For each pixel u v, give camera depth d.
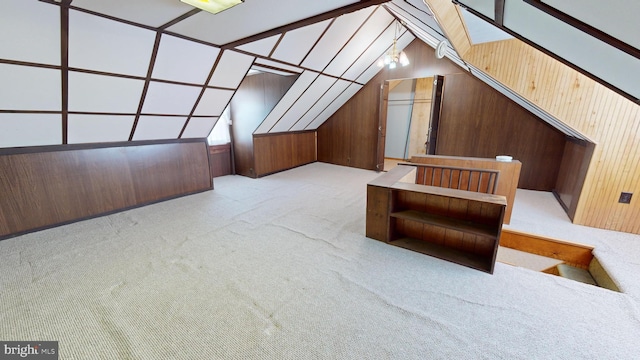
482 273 2.11
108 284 1.96
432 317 1.66
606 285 2.21
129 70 2.45
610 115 2.65
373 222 2.62
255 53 2.99
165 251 2.43
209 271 2.13
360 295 1.86
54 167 2.80
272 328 1.58
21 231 2.67
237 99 4.98
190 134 3.95
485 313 1.69
